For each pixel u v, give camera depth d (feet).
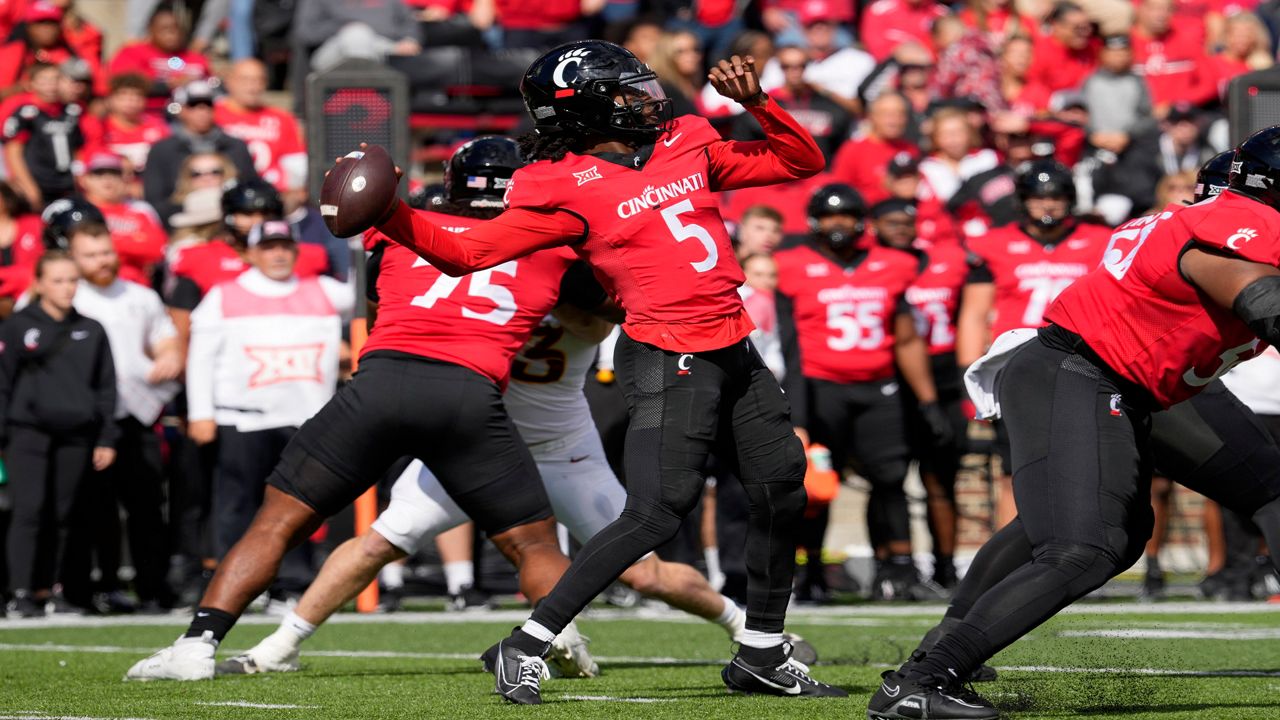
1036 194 110.42
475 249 54.49
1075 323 52.65
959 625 51.24
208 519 113.80
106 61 177.27
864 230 116.98
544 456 71.61
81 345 111.24
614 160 57.21
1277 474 56.29
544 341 69.46
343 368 117.80
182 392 118.21
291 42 171.01
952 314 120.67
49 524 111.45
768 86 156.56
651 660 78.95
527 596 66.08
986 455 137.18
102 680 69.46
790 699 59.93
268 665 72.13
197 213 121.70
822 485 109.81
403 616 107.86
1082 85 154.71
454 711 56.54
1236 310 48.55
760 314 113.80
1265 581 119.65
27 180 132.46
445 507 71.46
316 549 118.01
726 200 142.00
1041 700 57.82
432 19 163.02
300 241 123.34
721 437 59.00
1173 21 171.01
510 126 155.22
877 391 117.80
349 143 107.65
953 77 159.02
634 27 142.10
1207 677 66.18
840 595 127.95
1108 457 51.24
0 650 85.10
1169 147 154.20
